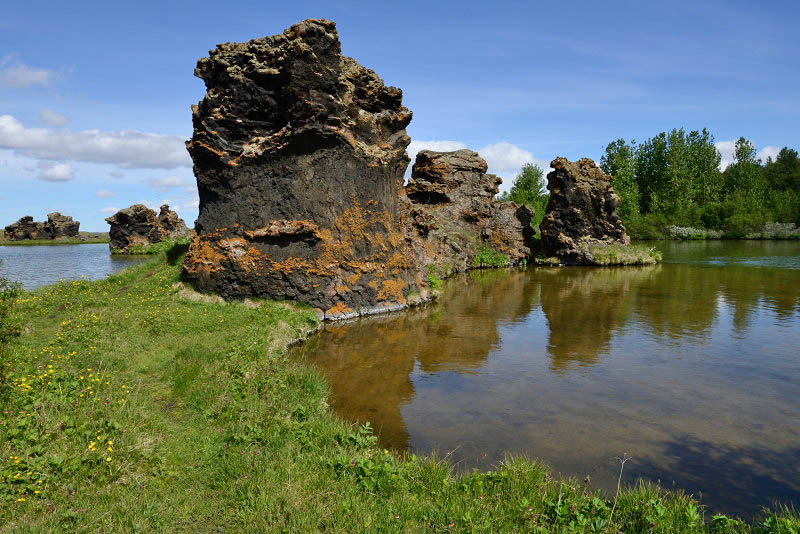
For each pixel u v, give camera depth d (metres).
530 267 43.34
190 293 19.17
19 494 5.80
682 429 9.88
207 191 19.80
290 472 6.78
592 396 11.79
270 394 10.01
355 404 11.22
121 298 18.59
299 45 18.59
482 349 16.06
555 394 11.92
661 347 16.16
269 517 5.88
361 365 14.24
